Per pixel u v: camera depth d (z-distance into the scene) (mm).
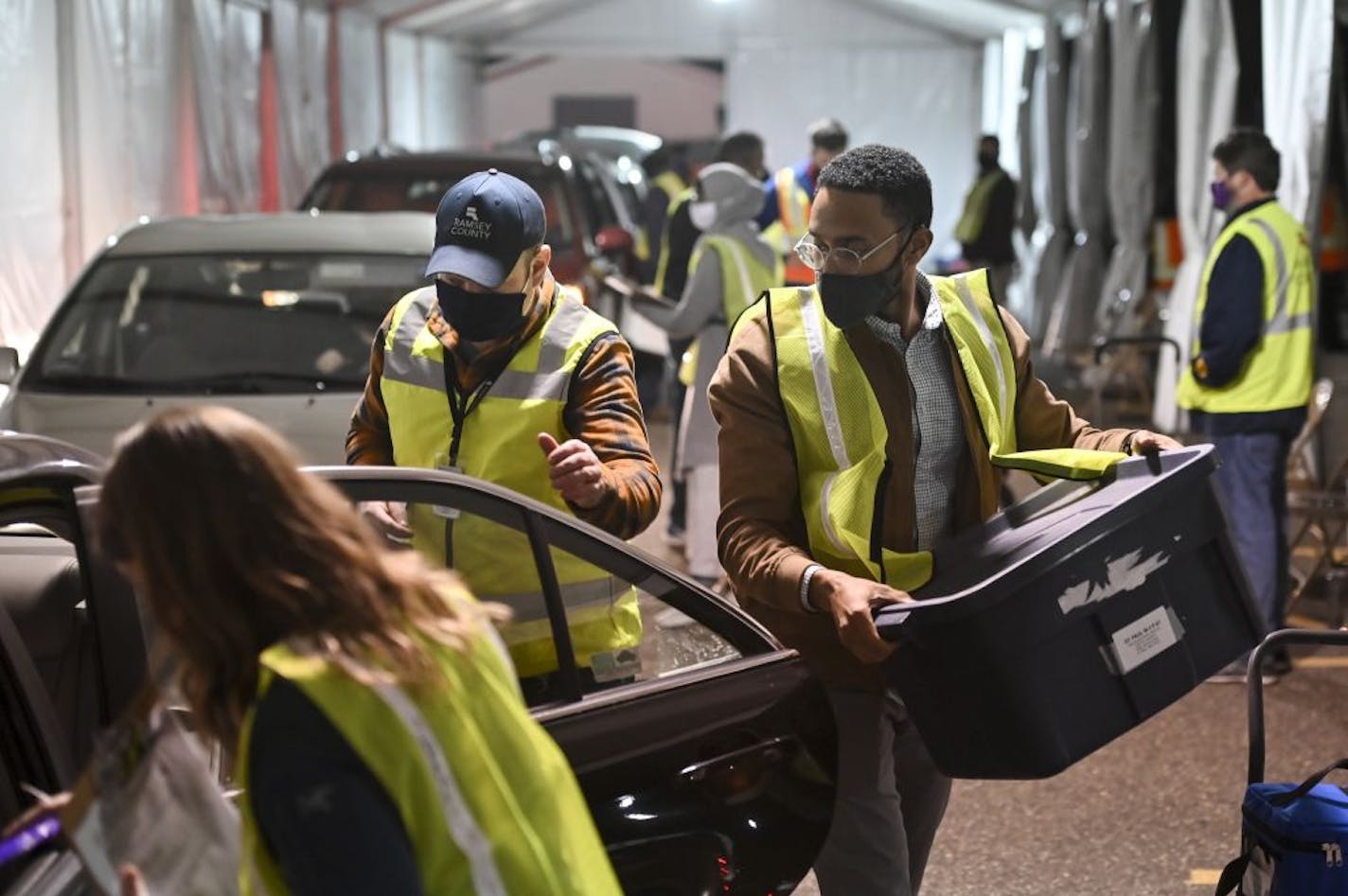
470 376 3506
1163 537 3051
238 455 1860
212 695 1885
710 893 3092
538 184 11141
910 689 3012
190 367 6355
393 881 1802
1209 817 5344
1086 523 2938
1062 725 2938
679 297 9195
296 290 6688
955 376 3266
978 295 3357
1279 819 3201
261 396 6164
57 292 10609
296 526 1861
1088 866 4961
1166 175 14102
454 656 1956
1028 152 18812
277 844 1806
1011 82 20266
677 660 3188
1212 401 6555
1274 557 6547
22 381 6363
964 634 2871
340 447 5969
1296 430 6523
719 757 3127
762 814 3180
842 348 3242
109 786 1873
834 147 10219
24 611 2857
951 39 23375
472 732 1928
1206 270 6562
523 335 3502
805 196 9680
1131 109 13664
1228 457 6539
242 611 1849
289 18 16297
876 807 3307
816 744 3285
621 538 3359
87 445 5922
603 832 2943
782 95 23875
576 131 21453
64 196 10852
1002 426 3324
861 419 3227
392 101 20781
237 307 6609
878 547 3230
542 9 23781
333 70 18141
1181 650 3102
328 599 1857
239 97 14711
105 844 1862
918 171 3188
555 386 3475
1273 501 6543
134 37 12047
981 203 16625
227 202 14281
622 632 3121
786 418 3258
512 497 3029
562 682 3012
